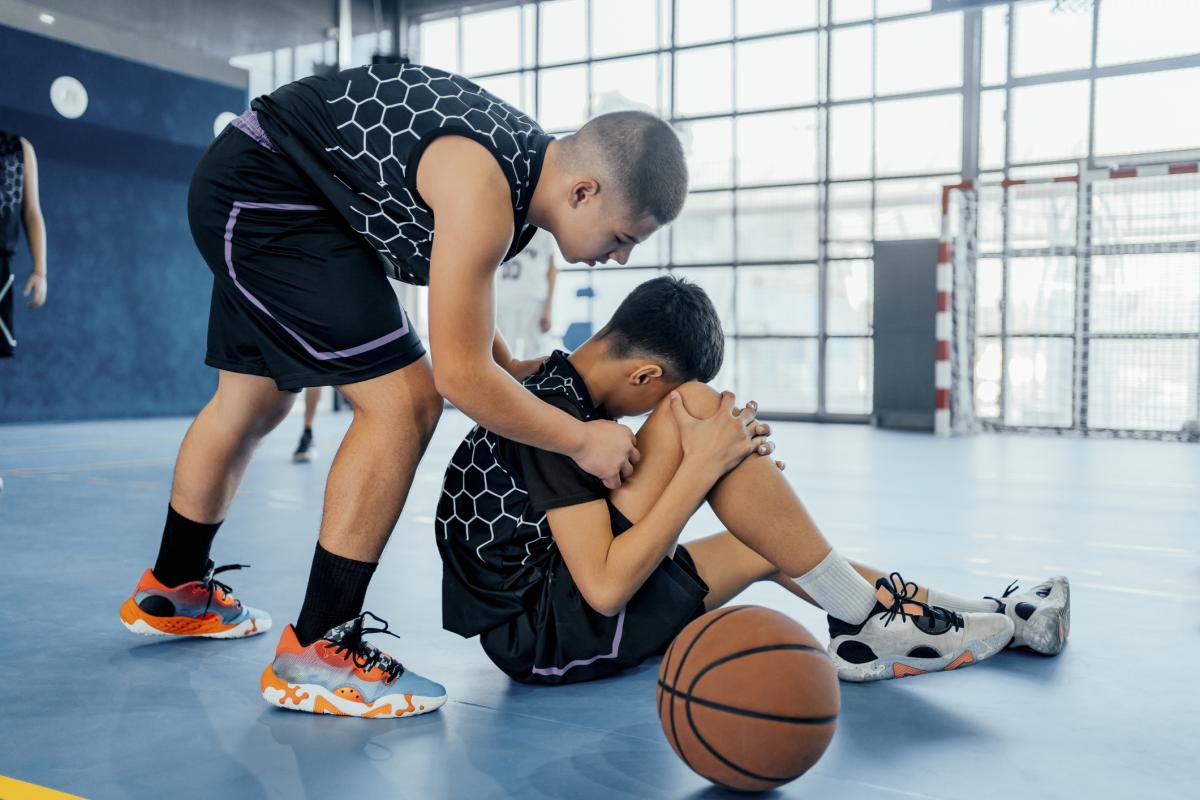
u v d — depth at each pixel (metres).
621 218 1.33
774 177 10.20
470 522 1.60
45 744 1.33
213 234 1.48
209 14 9.78
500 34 11.23
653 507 1.43
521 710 1.48
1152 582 2.44
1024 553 2.84
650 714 1.46
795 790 1.16
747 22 10.09
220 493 1.76
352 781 1.20
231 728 1.39
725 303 14.80
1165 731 1.37
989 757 1.27
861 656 1.60
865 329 10.92
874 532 3.22
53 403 8.62
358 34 11.21
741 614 1.16
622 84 10.69
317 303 1.44
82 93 8.53
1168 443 7.35
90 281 8.85
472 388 1.29
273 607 2.13
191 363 9.77
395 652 1.80
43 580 2.40
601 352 1.51
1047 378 8.81
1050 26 8.90
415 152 1.33
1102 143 8.79
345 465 1.46
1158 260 8.25
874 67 9.53
